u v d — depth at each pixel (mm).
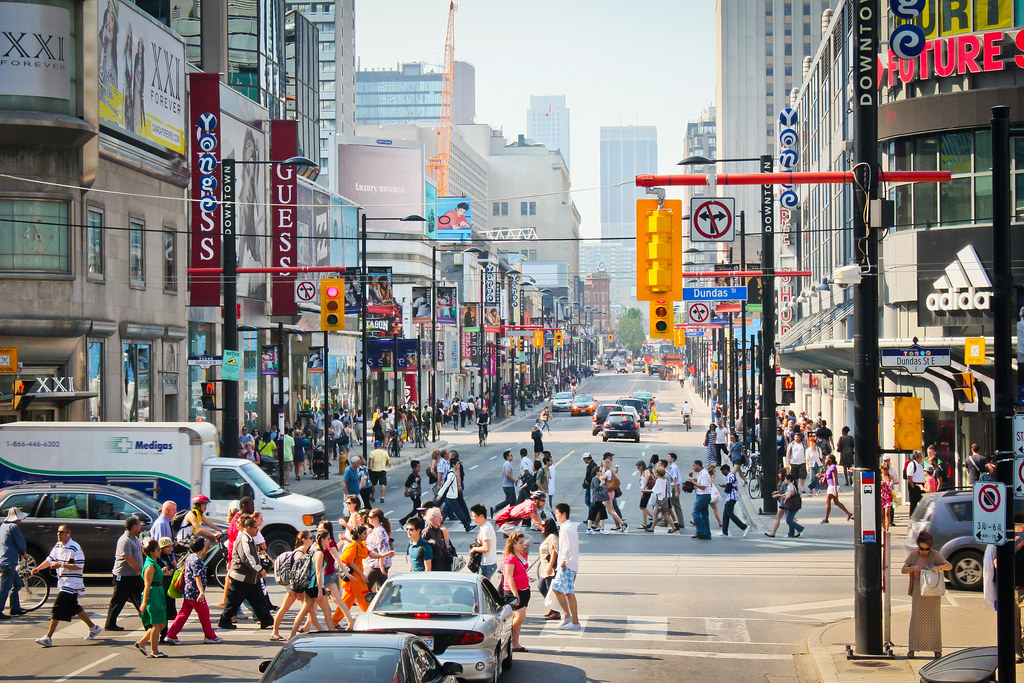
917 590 44500
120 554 51875
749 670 44469
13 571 55844
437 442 185250
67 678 42656
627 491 115812
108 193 103188
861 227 45125
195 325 126812
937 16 101750
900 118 104438
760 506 105000
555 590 52812
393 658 29703
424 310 191250
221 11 197250
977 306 98062
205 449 72188
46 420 94562
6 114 90562
